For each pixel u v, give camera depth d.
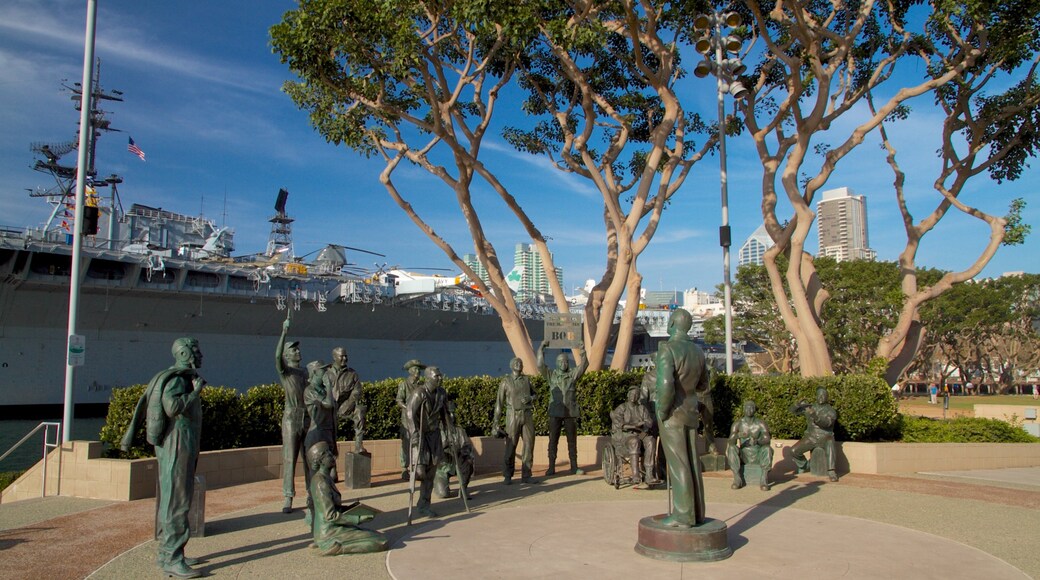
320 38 14.16
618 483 11.27
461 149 16.41
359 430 11.91
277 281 39.97
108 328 36.94
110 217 48.94
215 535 7.83
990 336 54.81
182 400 6.27
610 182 19.11
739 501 10.16
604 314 17.34
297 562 6.64
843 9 17.78
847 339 36.22
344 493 10.80
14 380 34.41
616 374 15.54
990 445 14.59
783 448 13.73
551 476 12.63
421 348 51.34
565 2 15.46
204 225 55.09
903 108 19.12
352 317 45.16
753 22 18.36
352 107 15.98
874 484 11.88
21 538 7.70
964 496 10.69
